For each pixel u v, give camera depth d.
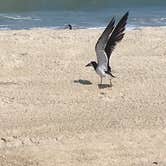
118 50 24.47
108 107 17.70
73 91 19.22
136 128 15.91
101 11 37.94
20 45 25.05
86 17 35.56
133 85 19.92
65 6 38.91
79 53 24.09
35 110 17.34
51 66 22.20
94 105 17.88
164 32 27.80
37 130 15.70
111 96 18.78
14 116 16.80
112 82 20.22
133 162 13.79
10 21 33.66
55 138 15.14
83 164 13.62
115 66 22.17
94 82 20.27
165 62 22.91
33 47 24.77
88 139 15.11
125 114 17.03
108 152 14.34
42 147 14.58
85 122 16.36
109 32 18.73
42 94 18.86
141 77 20.86
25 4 38.72
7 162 13.61
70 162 13.72
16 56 23.23
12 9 37.41
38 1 39.62
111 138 15.20
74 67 22.11
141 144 14.86
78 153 14.24
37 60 22.88
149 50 24.66
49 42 25.61
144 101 18.30
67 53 24.03
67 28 30.89
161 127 16.02
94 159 13.92
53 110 17.36
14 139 15.05
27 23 33.03
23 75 21.09
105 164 13.63
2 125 16.06
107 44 19.02
